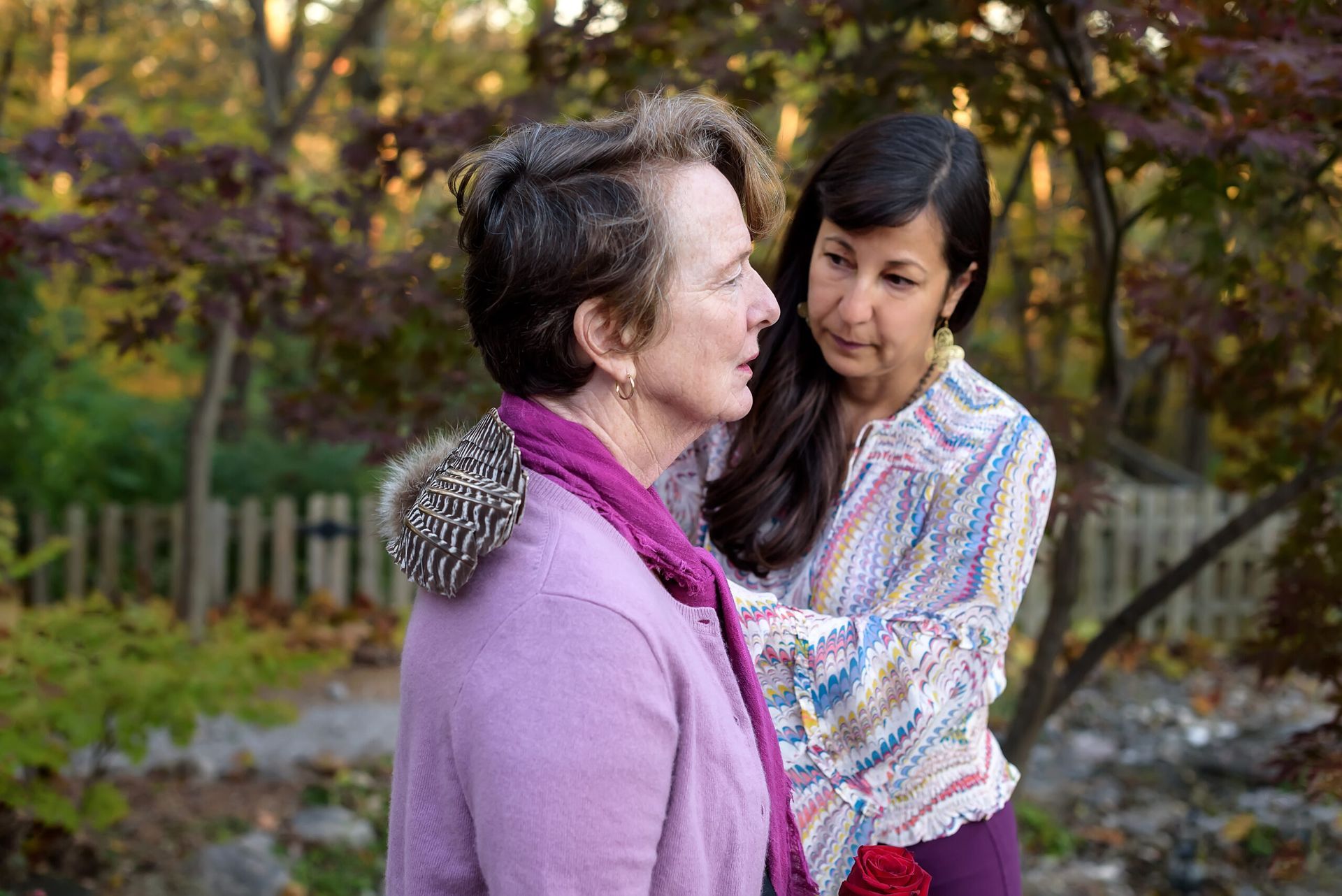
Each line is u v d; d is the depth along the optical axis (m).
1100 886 3.88
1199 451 9.55
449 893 1.00
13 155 2.92
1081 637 6.75
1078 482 2.55
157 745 4.94
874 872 1.26
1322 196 2.46
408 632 1.08
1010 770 1.76
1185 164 2.33
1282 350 2.75
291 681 3.78
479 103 3.18
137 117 7.59
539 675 0.94
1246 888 3.88
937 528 1.62
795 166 2.77
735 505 1.71
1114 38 2.30
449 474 1.06
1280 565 2.97
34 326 7.05
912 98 2.70
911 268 1.57
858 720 1.53
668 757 0.98
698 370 1.08
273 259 2.84
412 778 1.03
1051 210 5.91
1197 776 4.88
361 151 3.04
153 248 2.80
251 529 7.24
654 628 0.99
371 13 5.96
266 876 3.81
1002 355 2.85
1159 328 2.91
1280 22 2.26
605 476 1.08
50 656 3.35
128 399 8.80
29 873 3.52
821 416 1.71
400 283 2.79
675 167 1.05
